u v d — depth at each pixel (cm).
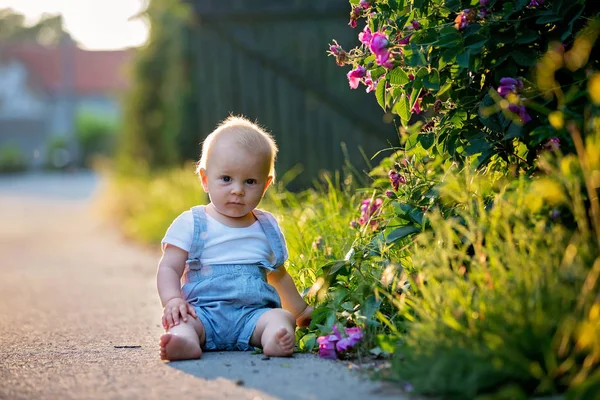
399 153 421
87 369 332
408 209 362
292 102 953
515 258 281
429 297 295
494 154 362
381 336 315
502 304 269
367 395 269
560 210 305
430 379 258
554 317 260
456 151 370
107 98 5897
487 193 349
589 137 284
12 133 5688
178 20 1434
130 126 1678
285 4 928
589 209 305
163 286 357
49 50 6097
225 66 961
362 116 934
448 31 345
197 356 338
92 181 3656
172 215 1091
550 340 256
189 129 1185
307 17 934
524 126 342
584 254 280
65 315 508
